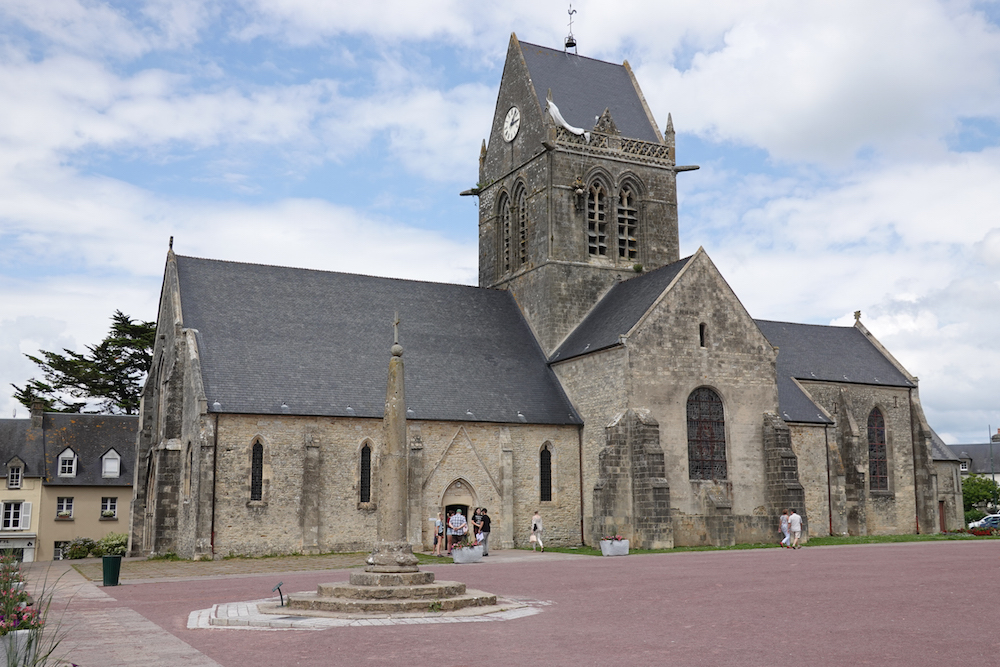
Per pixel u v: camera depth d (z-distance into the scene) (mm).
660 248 58562
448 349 51594
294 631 16594
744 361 49688
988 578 23500
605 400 48156
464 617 18094
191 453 42781
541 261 55844
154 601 22562
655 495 44156
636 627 16188
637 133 60344
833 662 12445
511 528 47250
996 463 145875
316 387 45312
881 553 35750
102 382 79875
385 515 20781
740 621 16578
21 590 14422
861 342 65938
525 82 59125
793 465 48312
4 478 68250
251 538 41875
